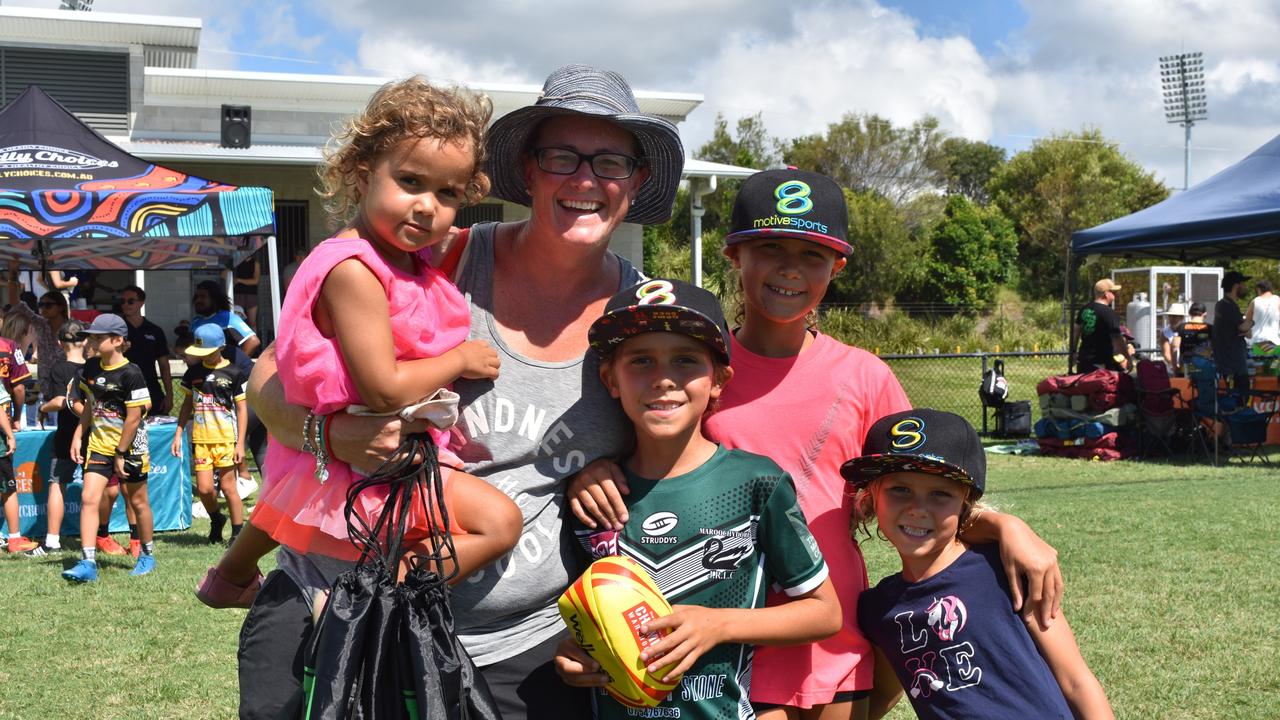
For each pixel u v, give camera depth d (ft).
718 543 7.54
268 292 59.67
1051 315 132.36
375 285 6.93
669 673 6.99
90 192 27.81
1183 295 77.97
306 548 7.30
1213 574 21.31
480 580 7.52
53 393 30.50
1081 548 23.77
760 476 7.61
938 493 8.67
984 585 8.68
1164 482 34.88
